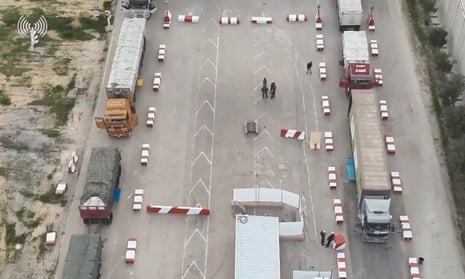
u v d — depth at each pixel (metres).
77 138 54.59
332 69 60.12
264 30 63.94
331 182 51.16
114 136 54.34
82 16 65.25
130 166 52.66
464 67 56.34
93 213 47.69
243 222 46.50
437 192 51.06
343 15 61.75
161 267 46.47
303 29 64.06
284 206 49.47
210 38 63.16
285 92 58.31
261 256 44.75
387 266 46.59
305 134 54.88
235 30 63.97
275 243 45.56
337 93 58.16
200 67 60.47
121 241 47.88
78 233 48.31
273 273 43.94
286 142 54.50
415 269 45.91
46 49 61.84
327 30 63.84
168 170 52.47
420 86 58.81
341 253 46.94
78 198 50.53
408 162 53.03
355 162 51.06
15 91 57.91
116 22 64.88
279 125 55.69
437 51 59.97
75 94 57.97
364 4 67.06
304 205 50.16
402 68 60.41
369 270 46.34
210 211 49.75
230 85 58.94
